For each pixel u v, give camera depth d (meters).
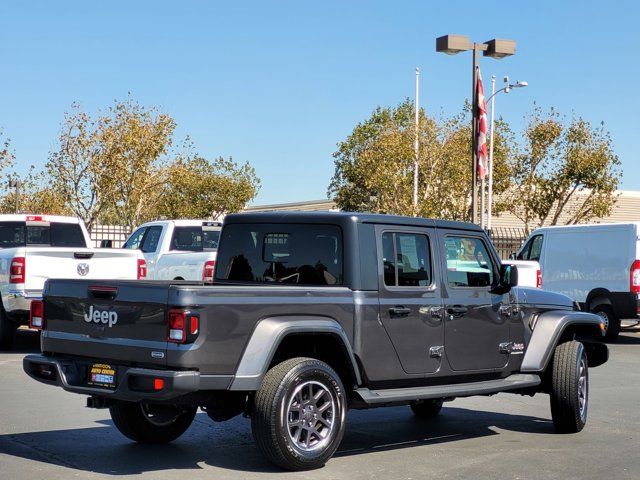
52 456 7.38
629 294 19.00
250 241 8.17
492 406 10.63
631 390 12.09
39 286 14.05
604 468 7.40
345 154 52.34
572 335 9.47
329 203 58.03
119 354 6.81
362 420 9.65
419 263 7.99
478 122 23.34
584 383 9.20
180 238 18.09
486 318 8.47
